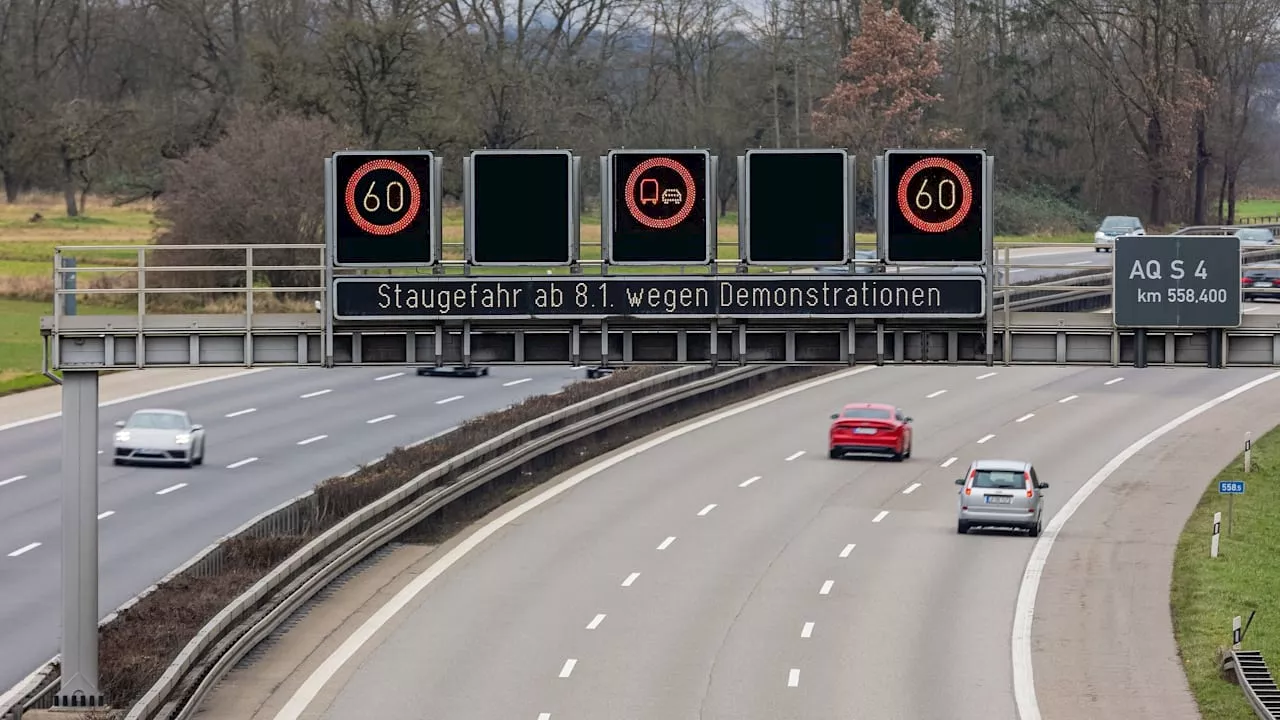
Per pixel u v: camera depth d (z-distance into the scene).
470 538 105.38
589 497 117.44
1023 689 76.81
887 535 107.81
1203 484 124.44
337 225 66.69
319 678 76.56
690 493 119.12
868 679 77.75
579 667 79.06
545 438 125.69
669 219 66.56
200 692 71.75
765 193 66.69
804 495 119.19
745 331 67.50
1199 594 93.12
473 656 80.62
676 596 92.56
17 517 104.44
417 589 93.06
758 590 94.00
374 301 66.62
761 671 78.75
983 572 98.75
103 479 115.50
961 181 66.25
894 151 66.31
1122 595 94.00
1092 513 115.31
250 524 94.44
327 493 101.94
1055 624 88.06
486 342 68.38
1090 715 73.06
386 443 129.75
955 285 66.25
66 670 66.94
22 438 128.00
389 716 71.50
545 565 99.06
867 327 67.81
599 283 66.25
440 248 67.06
